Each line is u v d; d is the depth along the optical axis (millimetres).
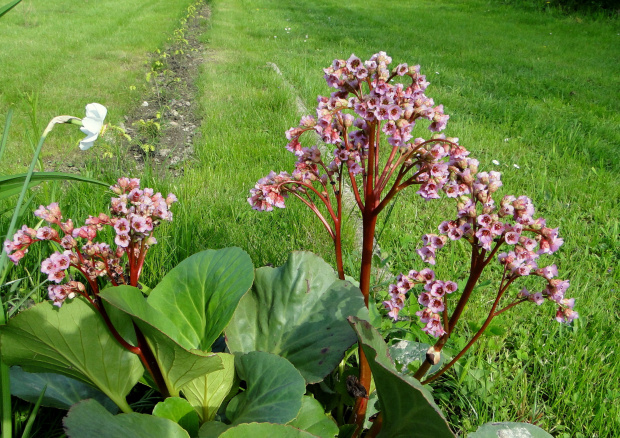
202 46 10055
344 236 3314
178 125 5789
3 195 1622
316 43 10391
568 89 7340
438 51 9945
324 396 1914
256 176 4156
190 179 3988
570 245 3500
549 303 2824
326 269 1979
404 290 1522
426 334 2277
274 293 1953
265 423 1374
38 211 1466
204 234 3143
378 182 1739
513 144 5160
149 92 6898
